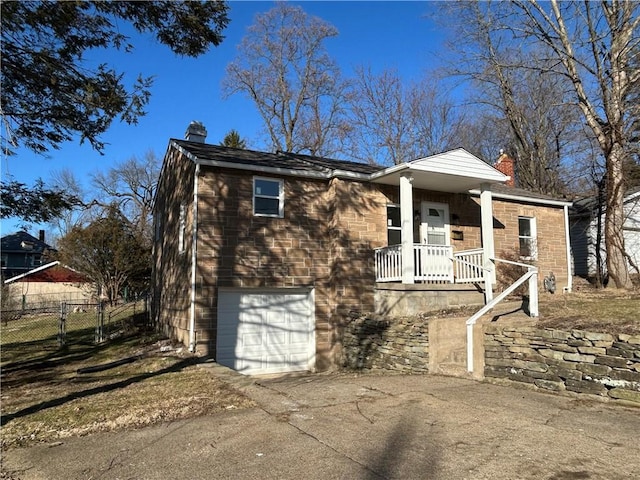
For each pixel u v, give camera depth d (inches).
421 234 545.6
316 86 1371.8
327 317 494.0
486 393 259.0
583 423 197.9
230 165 450.9
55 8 278.5
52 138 336.8
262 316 466.3
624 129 584.7
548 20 623.5
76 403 251.3
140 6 302.4
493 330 297.0
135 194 1664.6
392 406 234.5
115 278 901.2
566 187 1011.9
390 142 1273.4
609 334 238.7
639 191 700.7
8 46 287.9
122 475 153.6
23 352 486.3
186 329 441.7
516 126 1032.2
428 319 383.2
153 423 210.4
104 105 307.0
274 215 479.5
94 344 523.8
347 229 494.0
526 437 181.3
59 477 153.4
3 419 222.4
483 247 509.0
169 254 555.8
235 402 242.8
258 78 1341.0
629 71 573.3
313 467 155.7
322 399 251.6
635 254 703.1
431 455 164.4
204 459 165.5
